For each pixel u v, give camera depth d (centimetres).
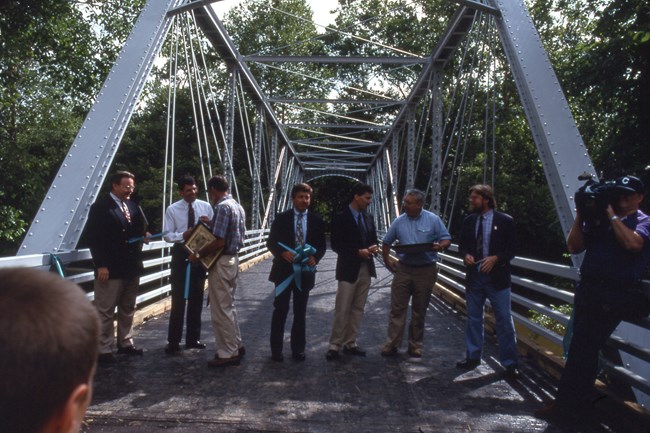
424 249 578
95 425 373
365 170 4028
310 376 508
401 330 596
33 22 1542
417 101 1767
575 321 392
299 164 3716
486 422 396
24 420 66
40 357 65
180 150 3369
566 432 381
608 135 1238
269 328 733
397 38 3331
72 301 70
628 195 375
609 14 1053
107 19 1770
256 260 1834
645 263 375
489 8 747
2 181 1855
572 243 398
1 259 433
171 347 584
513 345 522
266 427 378
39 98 2744
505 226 544
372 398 448
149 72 729
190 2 812
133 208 569
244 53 3859
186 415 397
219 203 545
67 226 560
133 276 561
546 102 632
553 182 588
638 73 1123
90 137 629
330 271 1590
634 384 392
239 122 3500
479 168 2394
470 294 557
